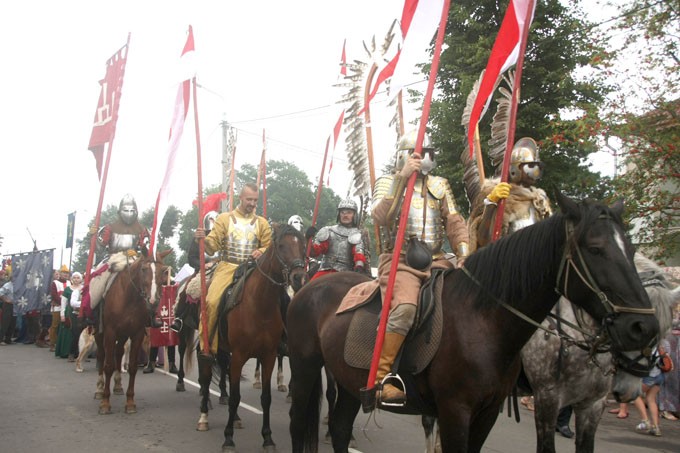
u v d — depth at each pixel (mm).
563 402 4750
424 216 4367
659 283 4465
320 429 7695
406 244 4348
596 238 3168
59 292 16500
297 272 6562
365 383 4258
